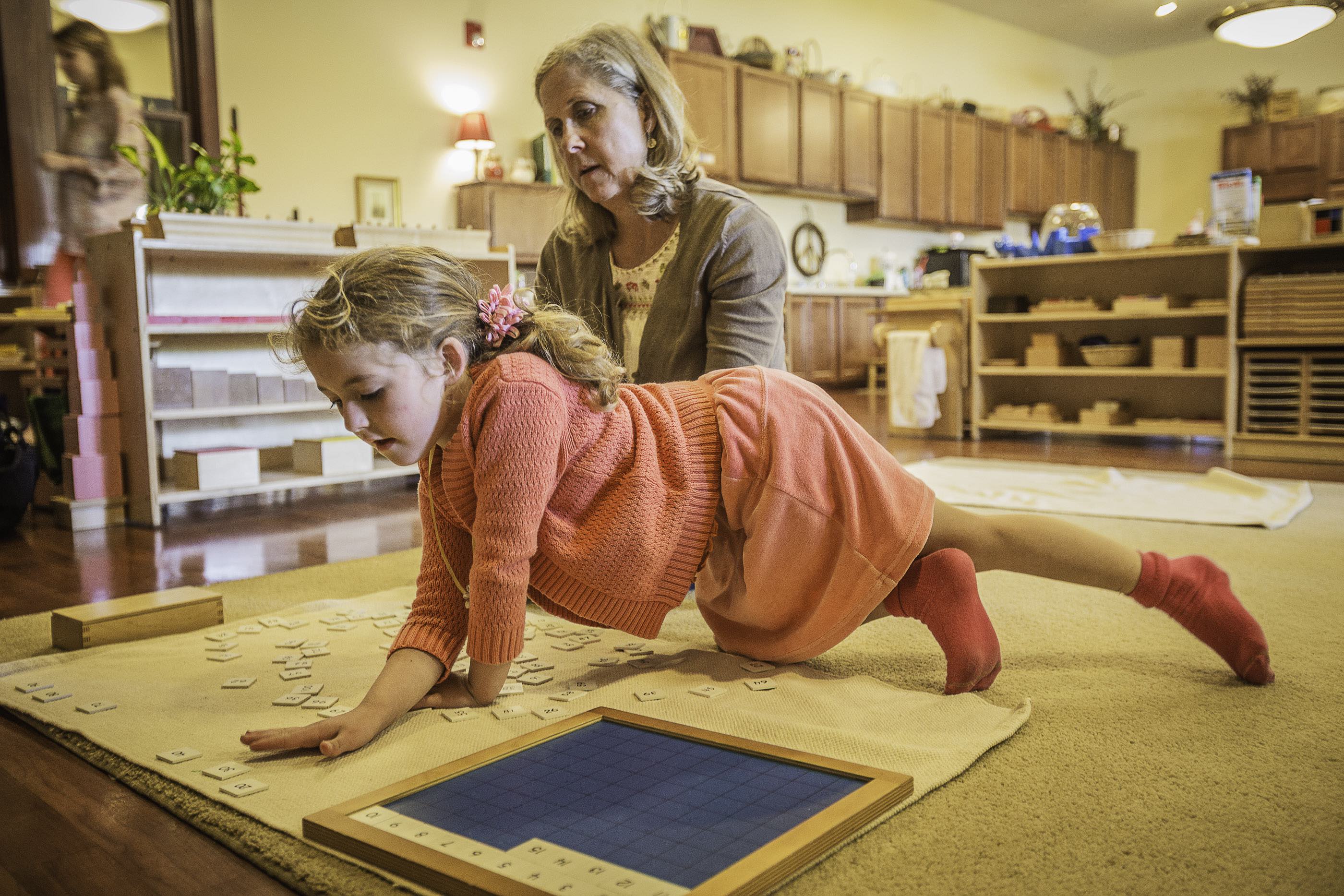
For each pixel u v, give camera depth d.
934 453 4.06
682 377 1.67
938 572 1.15
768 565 1.17
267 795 0.91
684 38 6.46
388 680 1.06
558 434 1.05
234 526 2.71
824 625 1.20
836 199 7.90
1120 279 4.36
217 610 1.58
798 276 7.75
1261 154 9.05
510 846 0.77
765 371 1.22
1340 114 8.65
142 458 2.73
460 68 5.77
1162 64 9.95
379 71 5.45
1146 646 1.38
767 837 0.78
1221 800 0.88
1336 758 0.97
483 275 1.15
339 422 3.56
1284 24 4.66
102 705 1.16
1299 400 3.75
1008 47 9.27
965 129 8.42
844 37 7.95
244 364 3.34
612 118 1.58
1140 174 10.14
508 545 1.03
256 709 1.15
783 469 1.14
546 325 1.11
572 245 1.80
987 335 4.61
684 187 1.66
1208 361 3.95
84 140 4.52
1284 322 3.75
